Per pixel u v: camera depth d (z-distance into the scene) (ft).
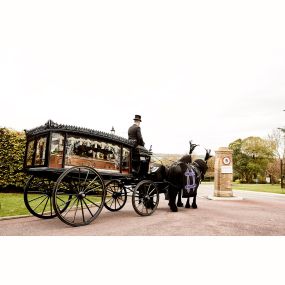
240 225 23.07
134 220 24.31
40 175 22.31
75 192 21.44
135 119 28.96
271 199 50.80
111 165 23.82
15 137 43.32
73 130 20.76
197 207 34.91
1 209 27.40
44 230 19.70
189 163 32.45
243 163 217.77
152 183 27.25
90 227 21.02
